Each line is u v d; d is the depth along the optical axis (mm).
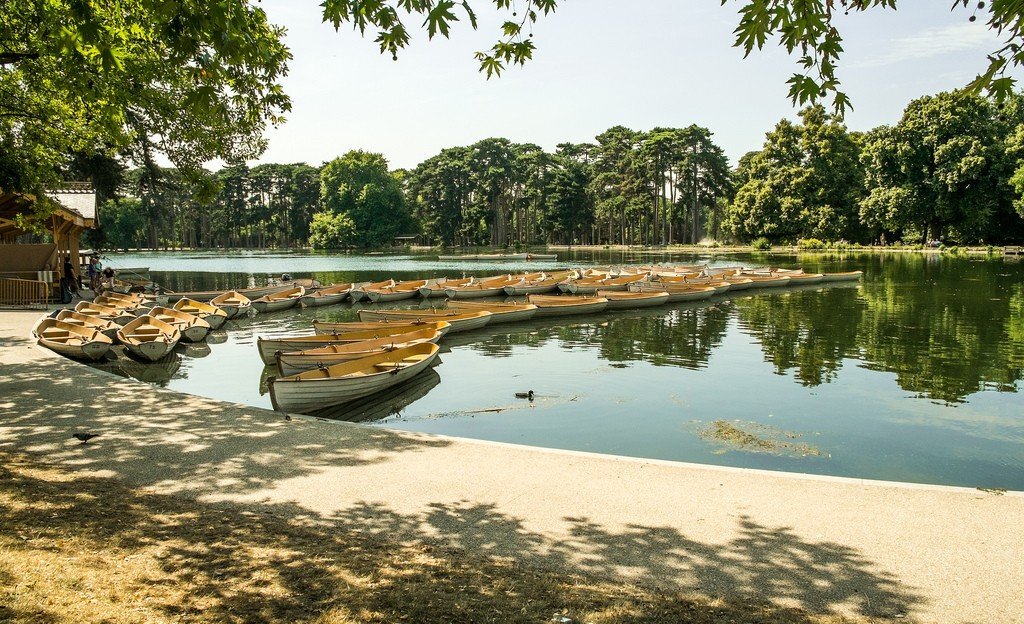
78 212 28297
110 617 3961
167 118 13148
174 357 19406
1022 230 67500
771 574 5062
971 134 64500
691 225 116625
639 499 6621
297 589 4539
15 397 10859
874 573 5098
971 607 4605
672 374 16391
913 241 75312
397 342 17906
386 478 7180
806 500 6613
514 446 8398
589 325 25781
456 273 55656
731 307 30844
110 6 9422
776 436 11172
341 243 105812
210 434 8812
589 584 4824
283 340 17031
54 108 14844
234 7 5801
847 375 16047
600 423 12000
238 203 122188
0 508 5688
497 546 5488
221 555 5070
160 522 5738
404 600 4441
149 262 80188
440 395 14242
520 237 113750
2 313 23172
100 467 7375
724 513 6273
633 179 94125
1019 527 5961
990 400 13539
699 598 4660
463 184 105688
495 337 22859
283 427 9203
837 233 74562
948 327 23062
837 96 5406
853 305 30047
